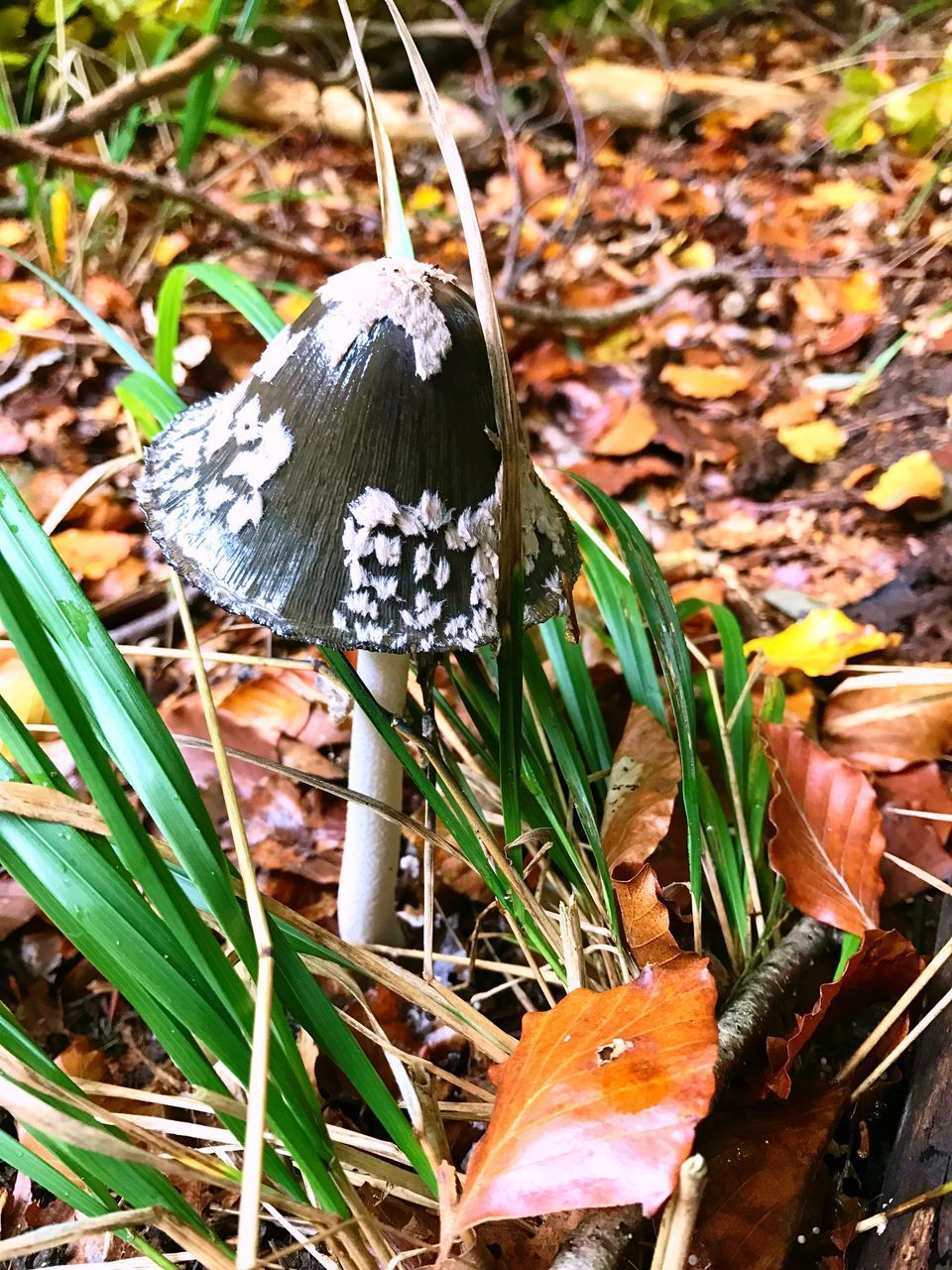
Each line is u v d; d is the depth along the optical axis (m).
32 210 0.43
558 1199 0.14
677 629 0.21
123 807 0.16
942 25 0.69
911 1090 0.20
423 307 0.17
